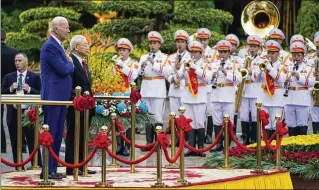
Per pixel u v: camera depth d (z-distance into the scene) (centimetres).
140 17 4188
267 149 2167
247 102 2886
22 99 1878
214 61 2875
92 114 1952
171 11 4347
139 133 3130
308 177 2031
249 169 2011
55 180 1833
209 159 2175
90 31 3925
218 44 2802
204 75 2717
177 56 2766
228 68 2794
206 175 1897
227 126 1994
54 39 1864
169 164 2078
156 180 1817
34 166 2055
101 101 2277
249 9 3234
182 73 2728
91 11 4425
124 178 1883
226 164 2020
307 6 4241
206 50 2895
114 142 2098
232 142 2928
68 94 1875
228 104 2798
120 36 3919
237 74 2788
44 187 1741
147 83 2792
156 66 2767
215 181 1791
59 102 1806
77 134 1825
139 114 2378
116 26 3912
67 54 1983
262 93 2831
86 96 1819
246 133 2903
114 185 1758
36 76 2405
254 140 2894
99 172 1980
